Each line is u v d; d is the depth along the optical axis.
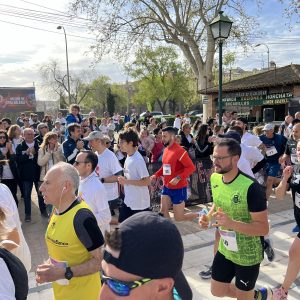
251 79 24.75
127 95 65.94
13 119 49.59
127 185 4.88
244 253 2.95
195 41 26.27
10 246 2.23
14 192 7.11
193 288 4.14
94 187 3.45
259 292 3.23
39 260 5.12
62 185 2.48
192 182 7.70
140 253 1.04
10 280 1.56
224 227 2.95
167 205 5.76
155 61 50.44
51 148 6.86
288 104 20.48
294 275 3.53
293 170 3.88
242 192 2.84
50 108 60.59
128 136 4.79
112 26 24.05
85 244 2.42
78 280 2.47
